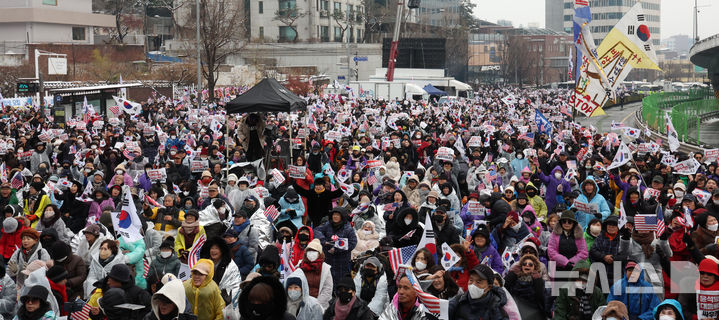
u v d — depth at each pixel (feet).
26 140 77.66
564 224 32.78
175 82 228.02
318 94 229.04
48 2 258.78
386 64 258.78
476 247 32.83
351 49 353.72
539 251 34.73
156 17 361.71
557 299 28.04
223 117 102.63
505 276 29.73
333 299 26.76
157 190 46.34
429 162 71.15
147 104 139.54
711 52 221.66
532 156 56.59
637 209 45.24
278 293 20.98
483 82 501.15
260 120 67.62
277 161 69.92
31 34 253.65
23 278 32.99
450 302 25.34
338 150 75.87
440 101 214.90
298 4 364.99
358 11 400.06
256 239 35.78
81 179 62.13
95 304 26.78
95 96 129.39
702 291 26.27
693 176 59.21
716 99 246.27
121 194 48.11
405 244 35.14
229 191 50.01
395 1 406.41
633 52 100.83
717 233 35.32
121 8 323.98
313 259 28.35
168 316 23.39
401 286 23.94
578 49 86.02
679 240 34.04
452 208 45.52
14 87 199.93
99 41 288.51
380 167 57.93
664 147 125.49
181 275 30.68
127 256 32.01
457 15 435.94
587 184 42.78
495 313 24.76
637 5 99.81
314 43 356.18
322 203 42.55
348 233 34.22
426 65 254.68
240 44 311.47
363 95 208.03
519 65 458.09
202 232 33.27
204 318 25.94
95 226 34.06
